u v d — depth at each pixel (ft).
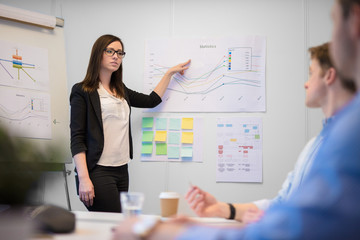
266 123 8.80
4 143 1.75
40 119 8.62
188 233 1.74
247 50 8.96
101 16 9.57
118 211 7.27
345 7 1.42
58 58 9.07
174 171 8.97
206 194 4.01
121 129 7.55
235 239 1.56
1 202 1.89
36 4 9.75
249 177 8.71
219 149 8.86
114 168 7.39
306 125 8.68
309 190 1.43
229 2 9.12
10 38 8.51
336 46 1.50
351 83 2.54
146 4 9.45
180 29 9.27
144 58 9.35
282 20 8.92
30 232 2.13
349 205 1.31
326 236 1.33
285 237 1.40
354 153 1.35
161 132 9.09
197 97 9.05
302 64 8.80
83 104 7.38
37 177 1.88
